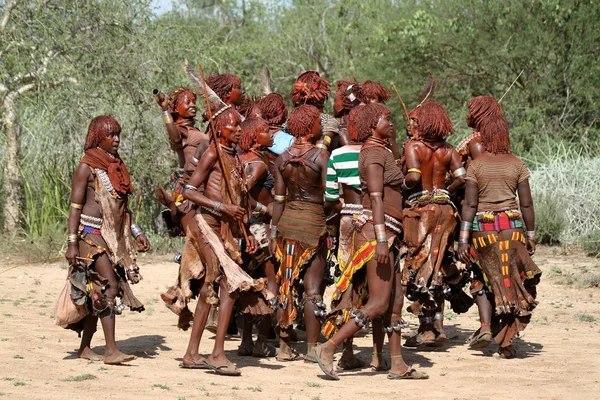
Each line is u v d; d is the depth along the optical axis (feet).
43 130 84.53
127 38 82.33
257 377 34.76
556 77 105.60
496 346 42.55
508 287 38.52
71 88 79.87
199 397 30.50
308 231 37.11
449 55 113.91
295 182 37.29
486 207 38.99
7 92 80.84
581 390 32.65
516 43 107.34
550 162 91.09
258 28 151.33
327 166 36.83
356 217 34.45
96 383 32.37
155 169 81.51
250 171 38.75
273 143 41.52
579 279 63.10
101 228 36.24
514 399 31.09
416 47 112.06
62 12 80.94
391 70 113.80
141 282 64.18
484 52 110.32
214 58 96.53
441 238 39.75
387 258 33.37
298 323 44.29
